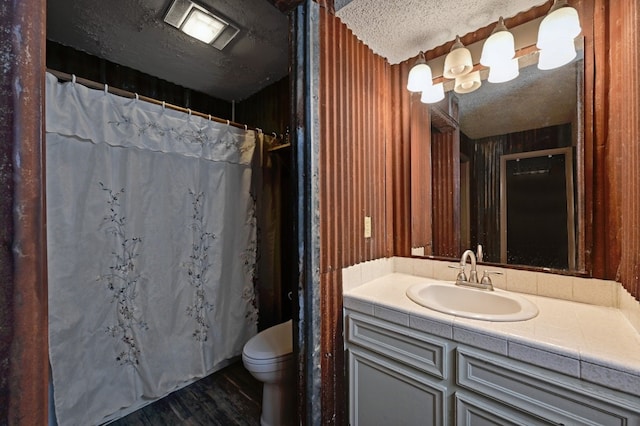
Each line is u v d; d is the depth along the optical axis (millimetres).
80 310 1466
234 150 2105
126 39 1901
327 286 1290
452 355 1031
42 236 397
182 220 1861
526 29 1351
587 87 1189
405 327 1157
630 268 941
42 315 393
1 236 357
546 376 850
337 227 1345
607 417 762
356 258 1472
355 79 1483
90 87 1523
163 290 1777
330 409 1309
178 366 1838
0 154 356
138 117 1665
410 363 1136
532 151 1351
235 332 2127
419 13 1346
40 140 397
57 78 1401
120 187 1607
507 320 1000
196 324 1929
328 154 1290
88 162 1489
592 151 1177
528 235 1353
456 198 1583
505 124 1430
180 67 2258
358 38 1516
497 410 932
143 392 1695
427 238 1679
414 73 1573
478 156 1513
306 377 1234
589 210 1183
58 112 1386
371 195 1600
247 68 2289
